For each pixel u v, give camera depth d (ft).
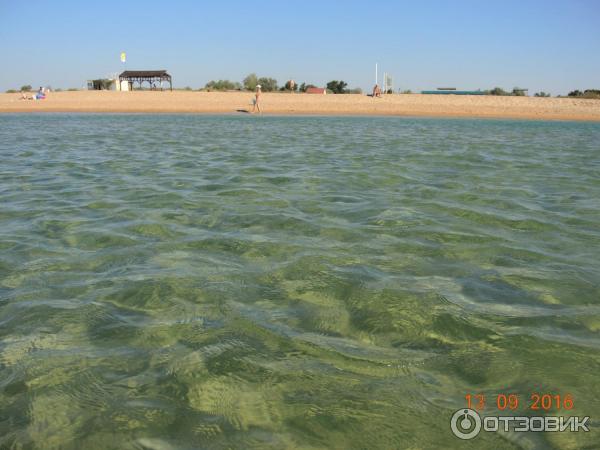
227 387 10.78
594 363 11.77
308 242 20.08
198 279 16.26
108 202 26.73
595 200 28.66
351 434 9.46
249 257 18.33
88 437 9.34
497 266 17.79
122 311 14.11
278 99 149.48
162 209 25.20
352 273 16.84
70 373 11.23
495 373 11.37
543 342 12.65
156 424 9.68
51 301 14.70
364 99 153.17
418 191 30.40
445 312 14.16
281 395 10.53
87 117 107.34
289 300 14.87
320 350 12.23
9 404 10.19
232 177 34.68
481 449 9.13
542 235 21.59
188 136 66.54
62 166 39.40
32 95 155.74
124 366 11.51
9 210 24.97
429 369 11.50
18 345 12.37
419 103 147.64
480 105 145.07
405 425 9.70
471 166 41.63
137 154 47.26
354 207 25.93
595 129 91.66
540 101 153.99
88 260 17.97
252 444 9.20
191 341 12.57
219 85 227.81
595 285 16.17
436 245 19.94
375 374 11.28
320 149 52.60
